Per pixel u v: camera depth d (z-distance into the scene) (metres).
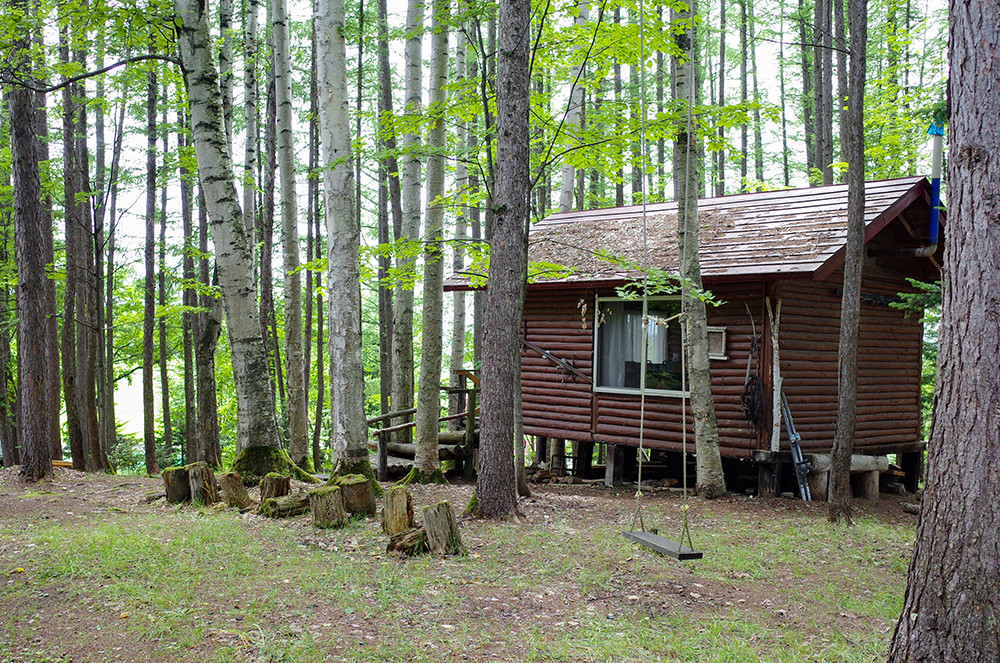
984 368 3.69
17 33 10.34
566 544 7.45
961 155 3.81
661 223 13.45
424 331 11.60
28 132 11.47
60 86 9.83
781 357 11.27
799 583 6.72
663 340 12.45
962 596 3.69
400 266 12.67
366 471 10.09
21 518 8.77
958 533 3.73
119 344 24.59
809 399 11.66
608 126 10.75
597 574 6.53
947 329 3.86
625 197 27.42
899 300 12.80
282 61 13.37
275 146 18.84
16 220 11.45
